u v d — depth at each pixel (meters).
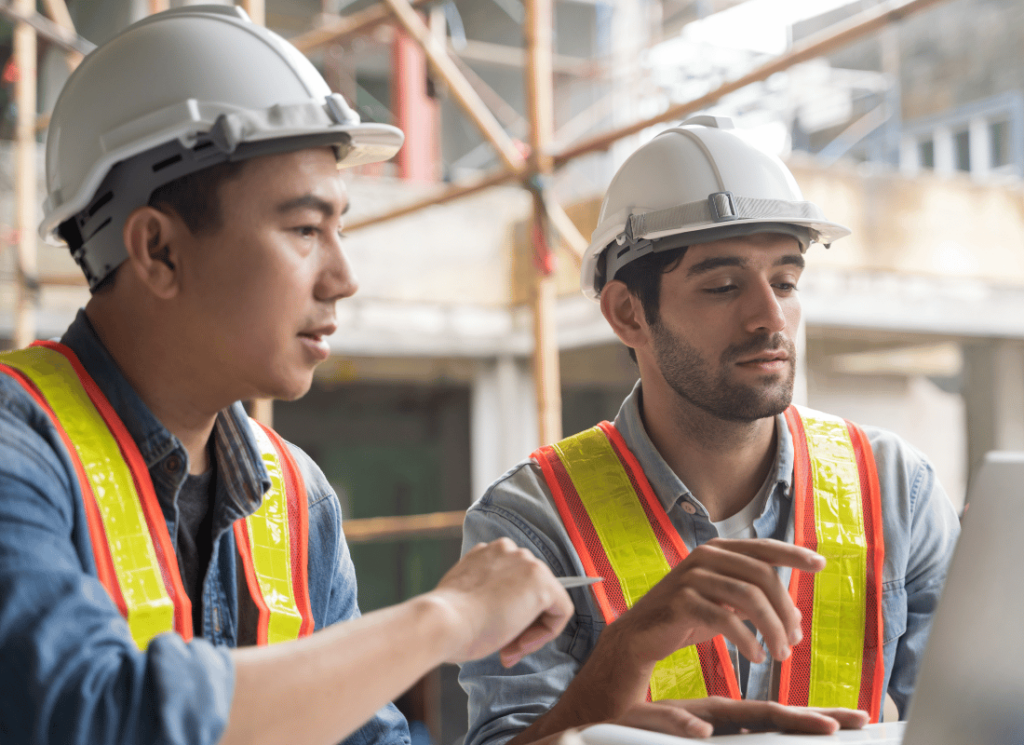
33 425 0.94
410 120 8.91
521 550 0.91
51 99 7.06
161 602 0.97
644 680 1.08
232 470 1.12
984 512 0.76
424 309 7.39
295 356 1.01
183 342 1.01
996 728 0.73
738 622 1.00
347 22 5.35
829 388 9.15
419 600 0.82
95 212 1.03
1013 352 7.93
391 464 9.76
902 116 11.17
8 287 6.11
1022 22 10.09
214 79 1.01
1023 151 9.99
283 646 0.76
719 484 1.45
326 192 1.00
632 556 1.39
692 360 1.36
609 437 1.50
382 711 1.23
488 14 11.66
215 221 0.97
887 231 6.97
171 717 0.70
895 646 1.43
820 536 1.42
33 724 0.71
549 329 3.74
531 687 1.33
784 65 3.21
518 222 7.65
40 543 0.80
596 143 3.68
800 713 0.94
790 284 1.39
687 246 1.35
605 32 10.46
